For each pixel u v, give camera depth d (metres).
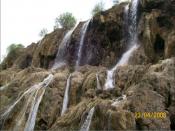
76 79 27.58
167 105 20.42
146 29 31.31
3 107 30.23
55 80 28.56
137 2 34.00
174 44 26.98
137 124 18.83
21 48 49.84
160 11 31.44
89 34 37.12
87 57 36.91
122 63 32.50
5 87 32.50
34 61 42.62
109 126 18.48
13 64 46.84
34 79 30.70
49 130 23.28
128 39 34.19
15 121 27.58
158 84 20.78
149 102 19.47
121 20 35.06
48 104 27.06
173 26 30.19
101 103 19.98
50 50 41.06
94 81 26.11
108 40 35.50
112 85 25.95
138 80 23.31
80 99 26.06
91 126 19.73
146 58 30.22
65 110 26.81
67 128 21.98
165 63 22.62
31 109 27.36
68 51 39.22
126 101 19.86
